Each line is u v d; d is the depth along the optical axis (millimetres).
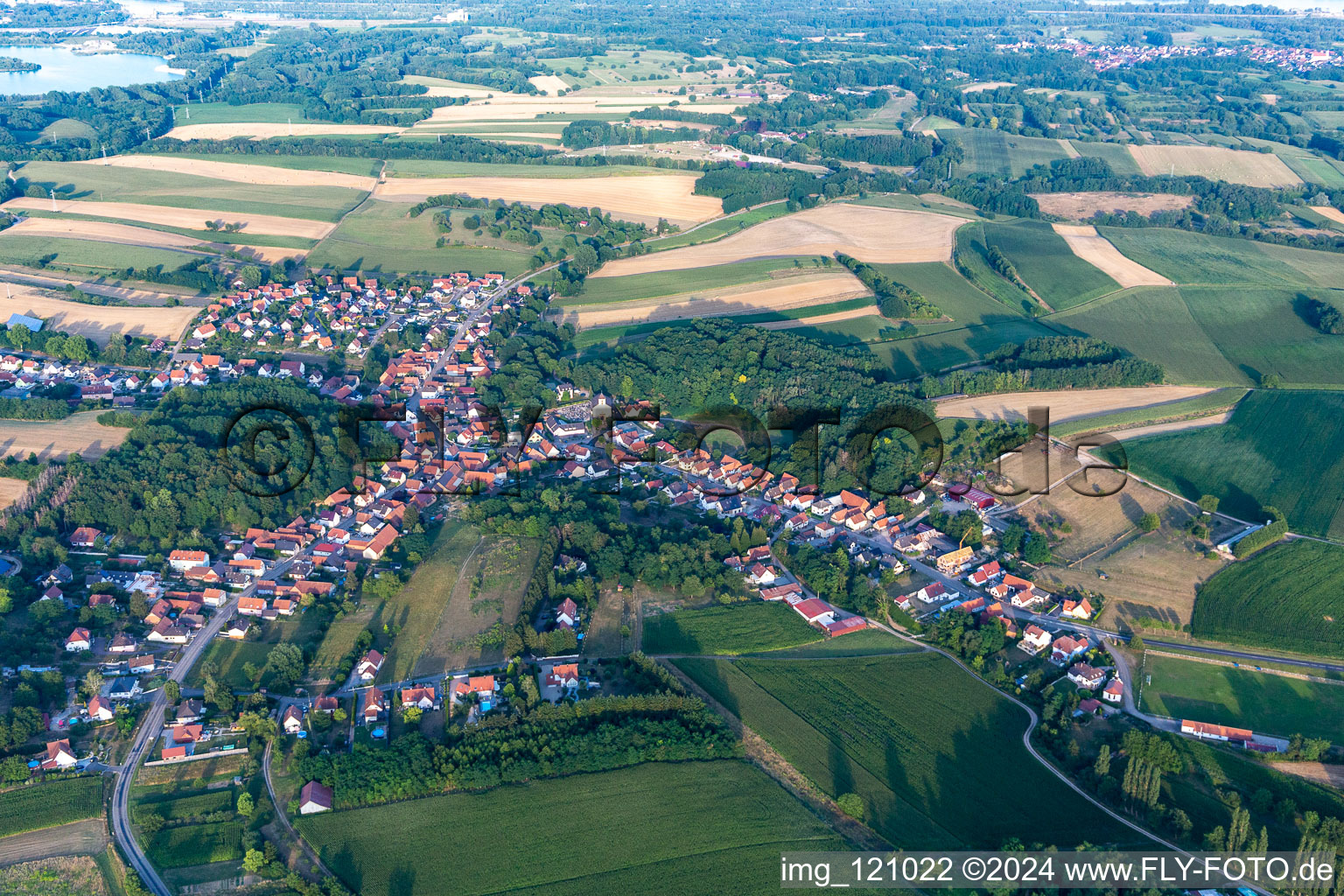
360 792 145250
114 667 173375
